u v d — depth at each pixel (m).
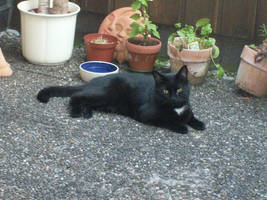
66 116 3.05
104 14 3.78
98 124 3.01
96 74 3.30
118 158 2.80
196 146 2.91
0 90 3.22
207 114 3.16
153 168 2.76
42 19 3.36
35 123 2.98
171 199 2.62
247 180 2.73
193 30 3.49
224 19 3.57
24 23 3.41
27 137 2.89
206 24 3.40
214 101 3.28
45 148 2.83
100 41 3.54
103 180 2.69
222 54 3.64
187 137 2.96
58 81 3.35
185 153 2.86
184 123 3.04
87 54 3.54
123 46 3.57
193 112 3.16
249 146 2.93
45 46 3.42
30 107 3.10
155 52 3.44
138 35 3.58
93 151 2.83
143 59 3.45
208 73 3.56
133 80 3.08
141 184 2.68
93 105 3.09
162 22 3.70
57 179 2.68
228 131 3.03
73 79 3.38
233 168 2.79
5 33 3.87
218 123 3.09
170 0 3.63
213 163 2.81
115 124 3.02
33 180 2.67
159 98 2.95
